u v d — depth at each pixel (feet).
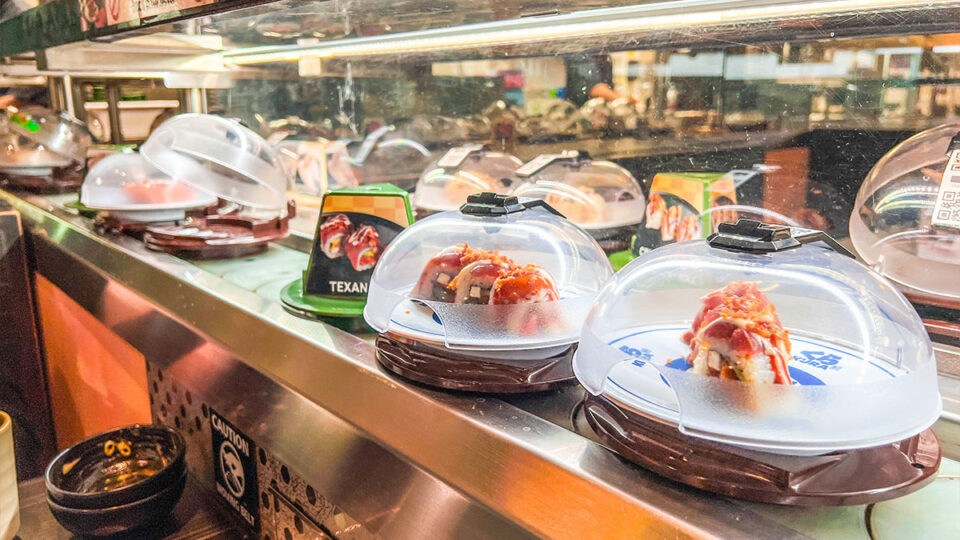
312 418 2.92
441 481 2.30
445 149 6.64
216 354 3.59
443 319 2.38
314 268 3.39
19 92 9.09
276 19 4.11
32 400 6.87
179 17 3.41
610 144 4.89
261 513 4.34
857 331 1.96
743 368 1.75
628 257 3.78
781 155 3.84
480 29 4.45
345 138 7.10
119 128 7.37
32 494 5.09
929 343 1.98
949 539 1.57
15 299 6.54
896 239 2.86
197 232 4.73
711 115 4.22
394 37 4.96
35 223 6.23
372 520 2.71
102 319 5.04
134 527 4.00
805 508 1.68
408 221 3.30
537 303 2.35
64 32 4.59
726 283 2.04
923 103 3.39
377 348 2.71
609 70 4.83
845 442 1.65
